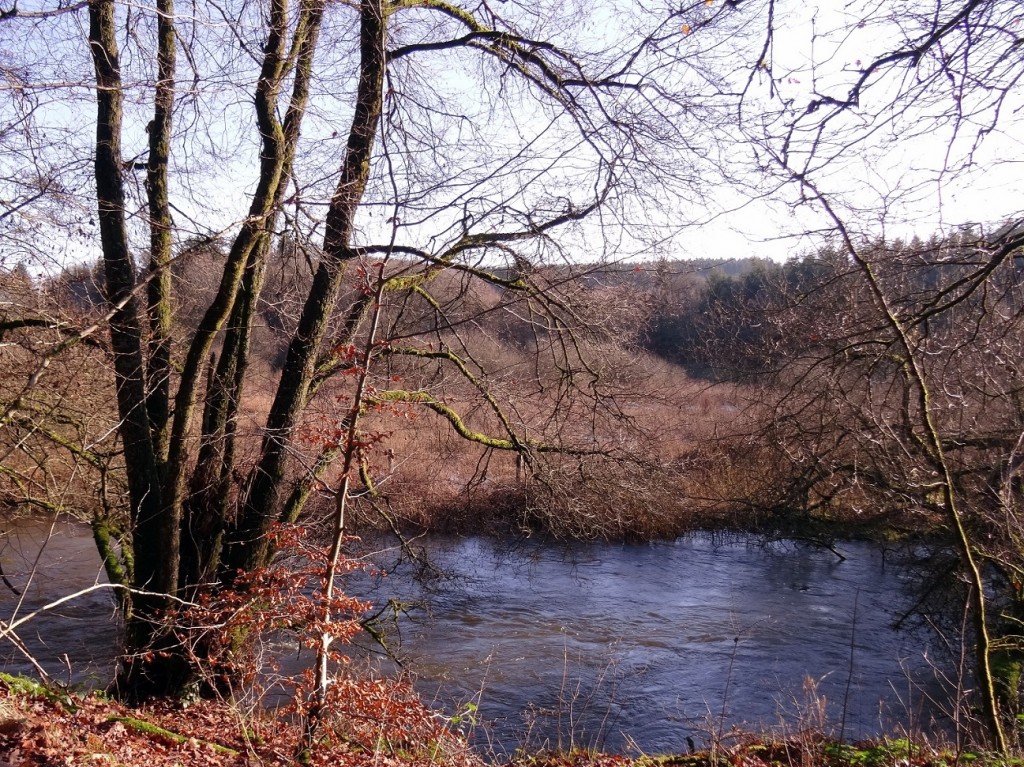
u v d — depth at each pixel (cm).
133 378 745
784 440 1136
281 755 529
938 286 705
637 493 1035
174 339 844
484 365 998
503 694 947
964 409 860
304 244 726
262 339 952
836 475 1366
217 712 675
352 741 526
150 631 741
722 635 1180
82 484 916
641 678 1010
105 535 862
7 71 585
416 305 924
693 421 1448
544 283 892
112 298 733
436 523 1450
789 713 899
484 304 922
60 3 661
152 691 724
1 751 418
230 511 812
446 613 1226
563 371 945
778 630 1202
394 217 514
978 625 544
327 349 845
